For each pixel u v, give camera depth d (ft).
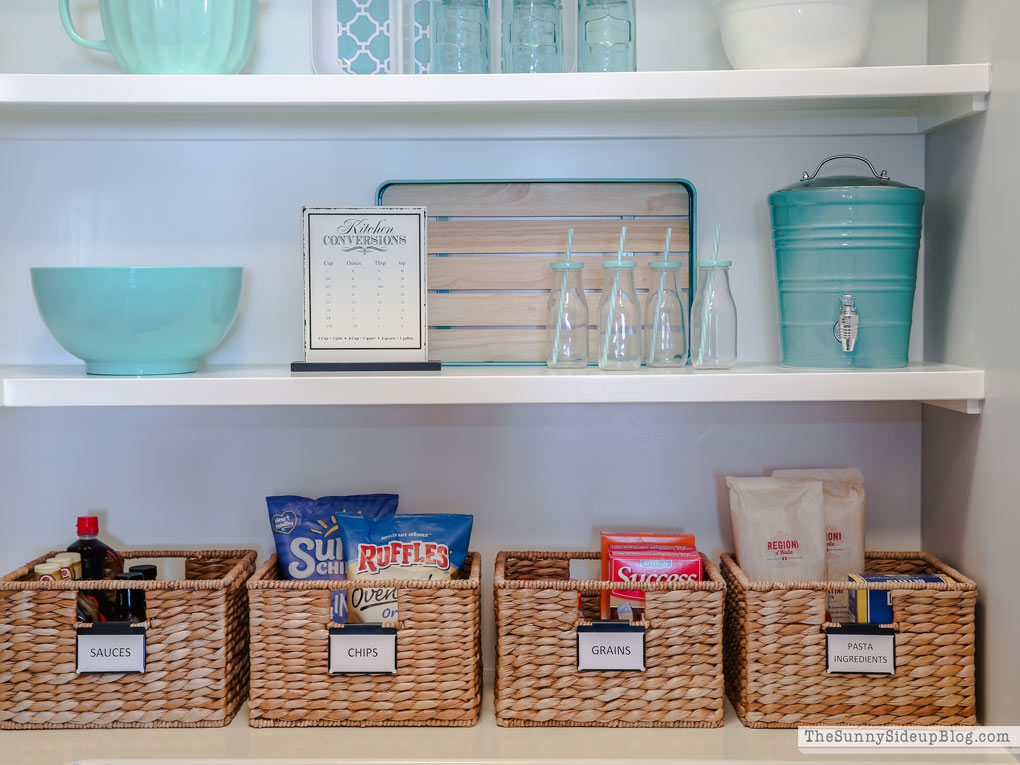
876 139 4.77
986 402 4.08
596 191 4.75
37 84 3.90
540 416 4.85
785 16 4.01
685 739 3.98
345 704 4.10
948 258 4.48
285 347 4.84
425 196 4.75
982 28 4.08
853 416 4.86
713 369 4.34
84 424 4.82
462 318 4.77
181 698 4.12
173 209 4.77
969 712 4.07
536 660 4.09
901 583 4.06
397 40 4.39
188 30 4.06
